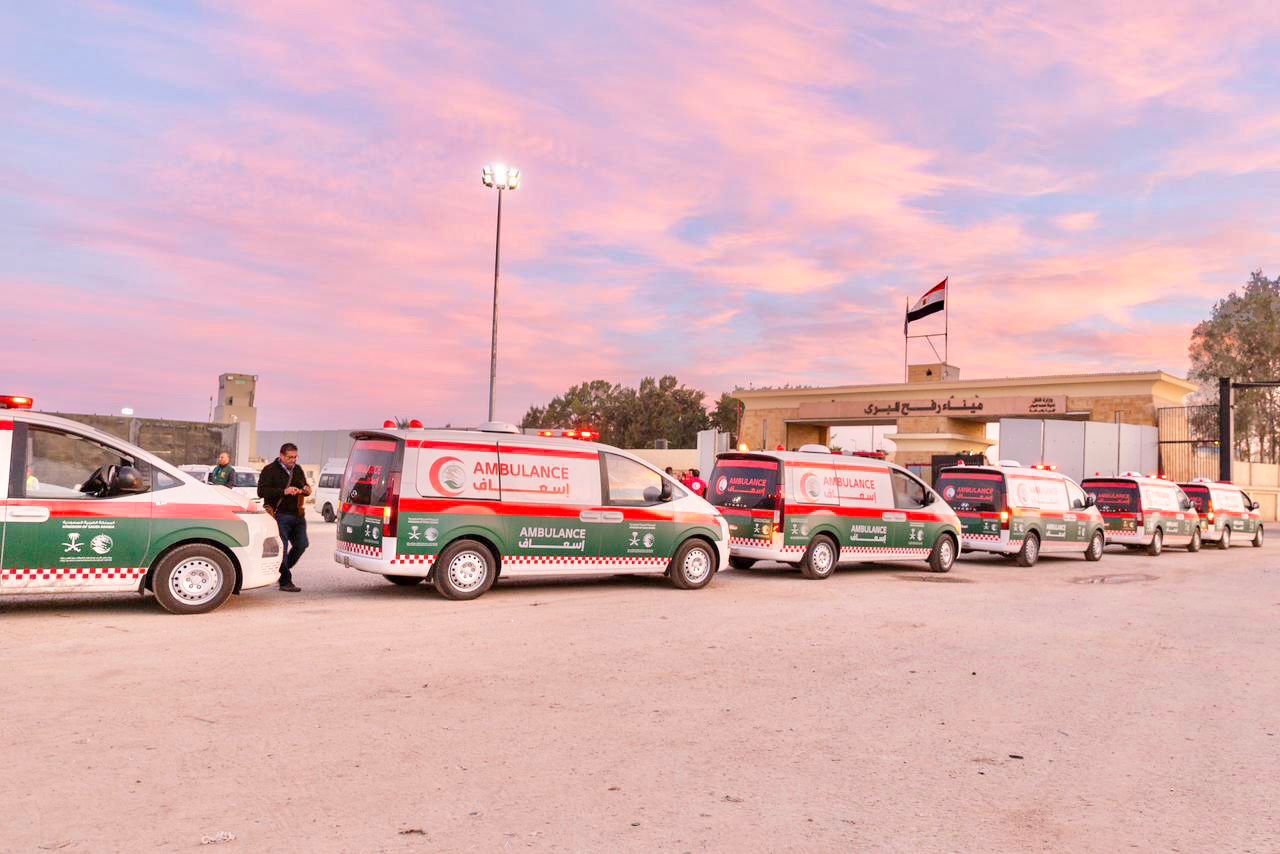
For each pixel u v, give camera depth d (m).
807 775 5.00
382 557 10.59
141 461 9.38
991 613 11.30
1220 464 33.81
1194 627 10.73
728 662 7.85
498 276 27.69
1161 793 4.86
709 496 15.06
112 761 4.85
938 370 42.41
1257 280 61.50
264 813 4.22
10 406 9.10
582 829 4.15
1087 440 33.94
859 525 15.02
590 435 13.03
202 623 8.92
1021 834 4.25
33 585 8.77
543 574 11.52
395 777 4.75
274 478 11.20
